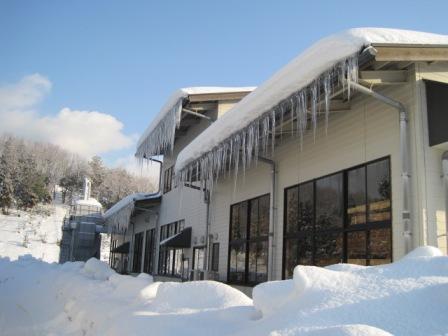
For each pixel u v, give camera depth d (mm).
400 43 5961
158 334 2805
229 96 14516
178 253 17641
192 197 16688
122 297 4562
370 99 7879
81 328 4562
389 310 2045
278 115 8102
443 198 6711
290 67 7309
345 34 6105
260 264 11344
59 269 10547
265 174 11414
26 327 6480
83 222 35594
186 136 17859
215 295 3480
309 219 9469
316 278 2543
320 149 9234
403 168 6789
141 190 78688
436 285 2160
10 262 16594
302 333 1887
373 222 7574
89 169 77188
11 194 56625
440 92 6680
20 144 75375
